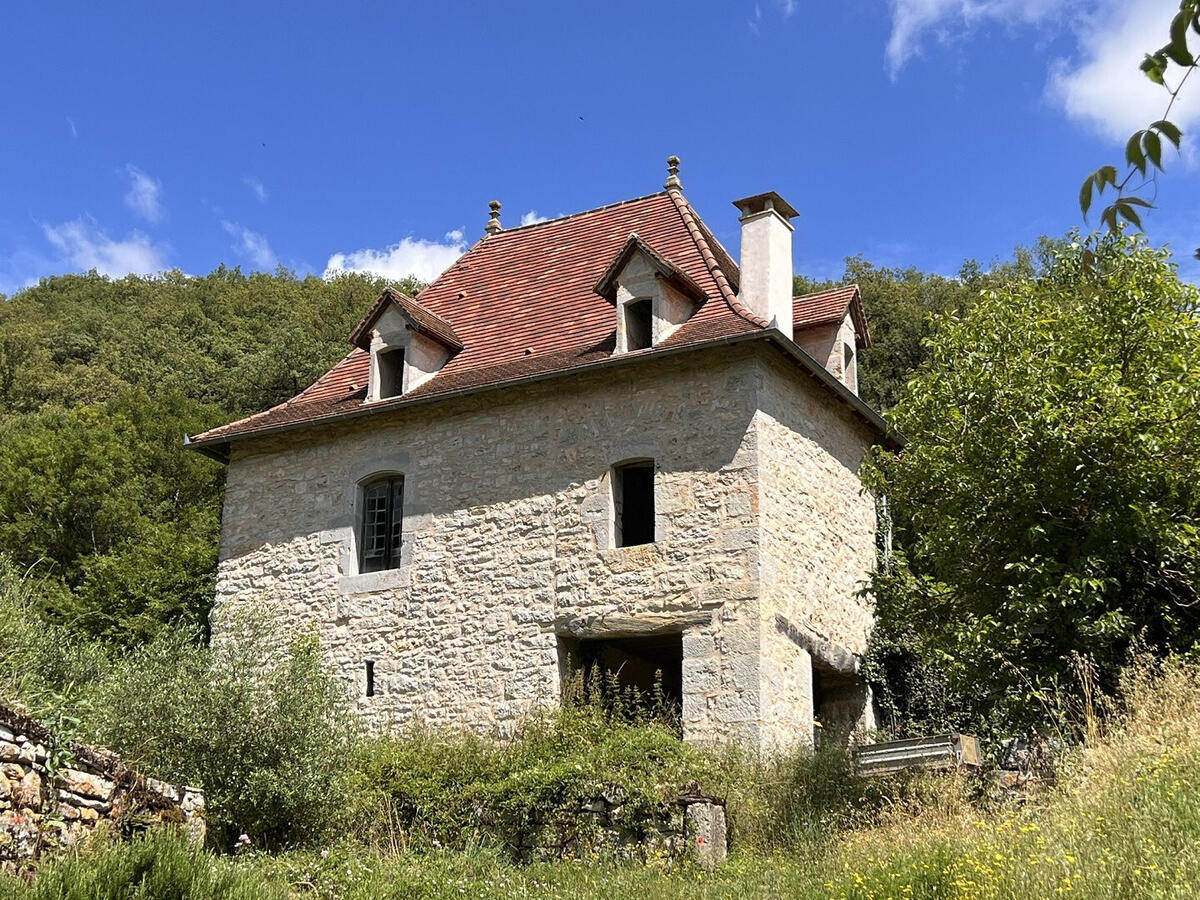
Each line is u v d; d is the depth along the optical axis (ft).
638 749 41.60
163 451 101.19
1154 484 38.81
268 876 30.40
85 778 27.76
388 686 52.11
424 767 43.57
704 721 45.68
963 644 40.57
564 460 51.44
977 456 41.45
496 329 58.49
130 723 37.73
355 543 55.26
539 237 64.23
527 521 51.39
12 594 49.55
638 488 51.26
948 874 26.35
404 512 54.29
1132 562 39.93
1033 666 40.14
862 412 56.24
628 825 37.70
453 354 58.18
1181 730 30.09
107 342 165.07
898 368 102.68
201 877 25.16
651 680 53.98
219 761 37.73
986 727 48.70
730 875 33.30
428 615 52.24
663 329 50.93
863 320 59.16
